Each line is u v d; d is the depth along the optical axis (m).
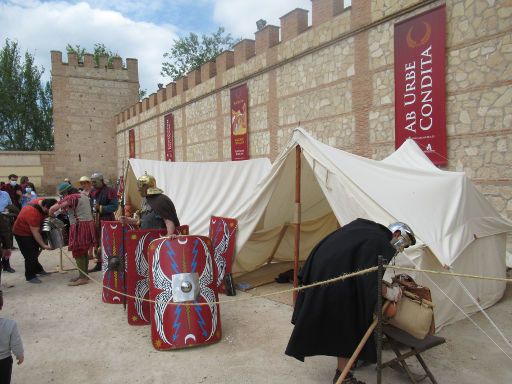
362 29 10.96
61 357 4.37
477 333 4.75
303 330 3.27
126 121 32.94
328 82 12.34
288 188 6.84
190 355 4.34
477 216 5.59
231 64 18.33
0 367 3.08
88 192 8.43
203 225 8.20
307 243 8.31
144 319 5.29
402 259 4.39
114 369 4.08
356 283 3.23
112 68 35.47
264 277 7.41
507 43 7.93
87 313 5.75
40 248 7.90
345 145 11.84
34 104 44.34
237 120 17.39
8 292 6.83
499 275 5.95
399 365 3.81
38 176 32.94
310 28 12.87
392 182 5.44
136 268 5.29
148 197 5.54
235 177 8.69
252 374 3.89
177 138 24.28
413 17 9.62
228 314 5.54
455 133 8.89
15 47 43.81
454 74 8.87
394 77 10.15
